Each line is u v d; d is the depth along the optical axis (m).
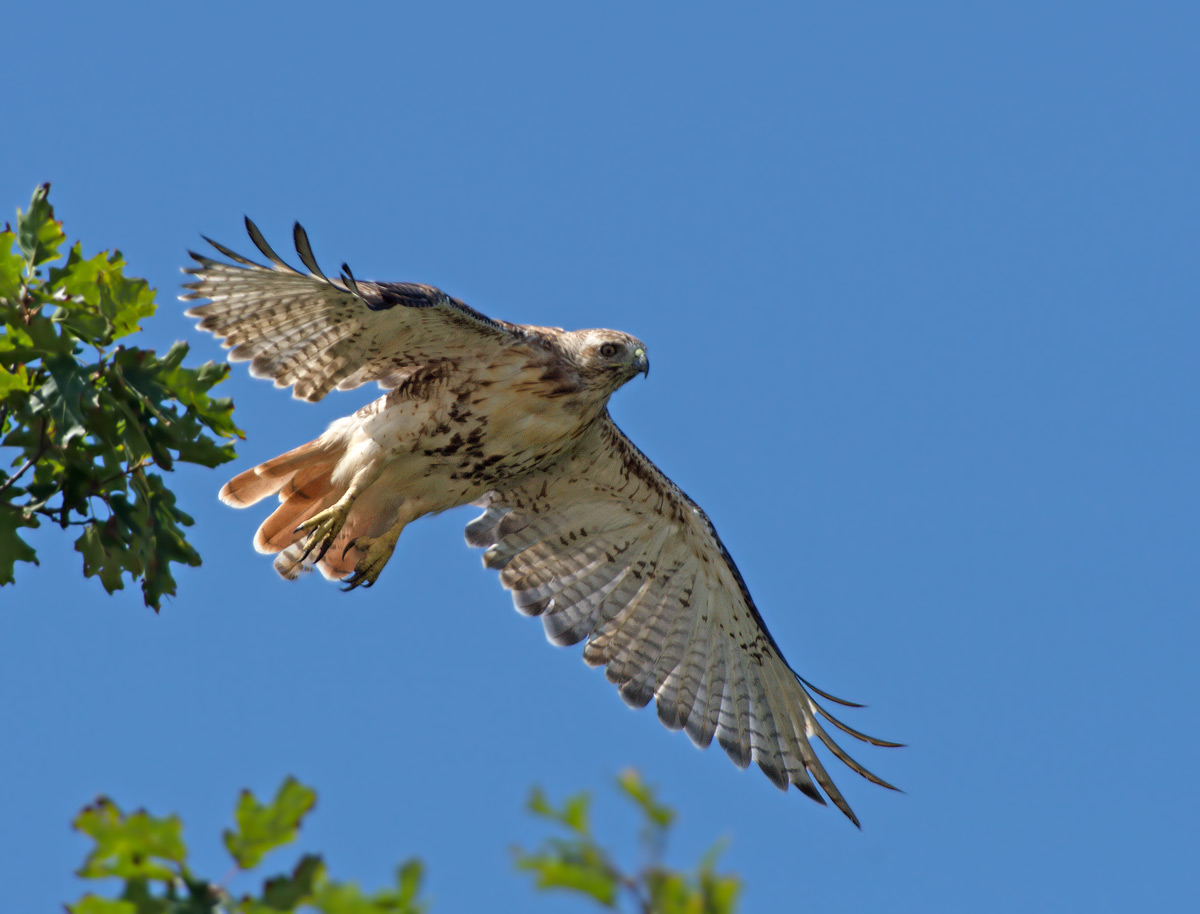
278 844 5.75
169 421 9.14
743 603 16.75
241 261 11.49
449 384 13.97
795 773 16.39
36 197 9.07
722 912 4.82
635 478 16.27
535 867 4.88
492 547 16.66
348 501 13.73
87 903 5.68
